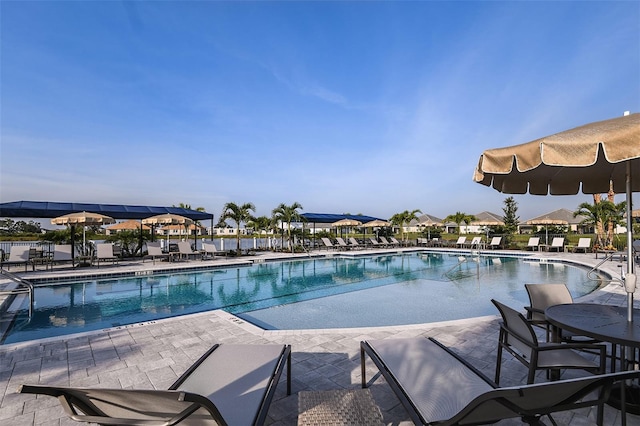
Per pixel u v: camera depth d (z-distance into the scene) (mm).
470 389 2287
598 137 2113
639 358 3102
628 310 2889
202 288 10461
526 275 12930
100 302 8523
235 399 2219
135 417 1603
